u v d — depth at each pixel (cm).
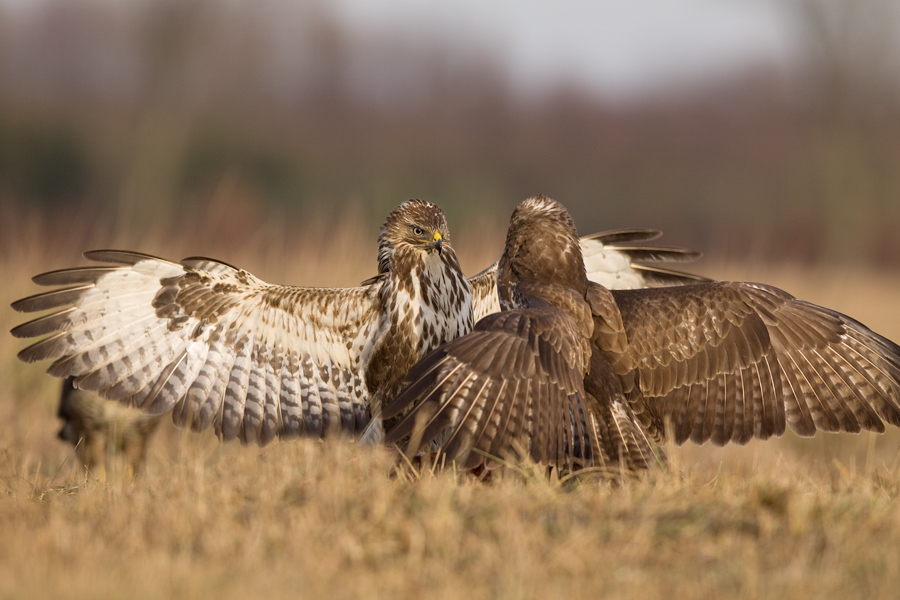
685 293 1012
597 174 6994
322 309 1095
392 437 802
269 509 852
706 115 7231
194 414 1070
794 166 6644
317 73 6862
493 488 895
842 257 6119
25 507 927
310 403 1116
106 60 6344
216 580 727
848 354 995
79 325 1034
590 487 877
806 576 721
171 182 6141
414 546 773
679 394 989
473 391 819
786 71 6944
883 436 1606
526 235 1025
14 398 1670
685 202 6731
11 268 1939
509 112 7244
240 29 6538
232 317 1077
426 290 1116
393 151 6719
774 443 1523
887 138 6372
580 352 880
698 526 802
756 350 988
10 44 6275
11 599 700
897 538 786
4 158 5922
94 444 1370
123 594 701
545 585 713
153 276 1048
